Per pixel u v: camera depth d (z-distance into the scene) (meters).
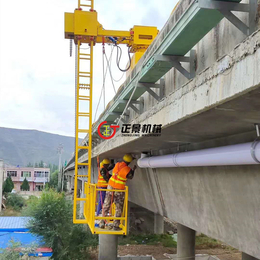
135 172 14.81
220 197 8.06
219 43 5.64
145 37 15.92
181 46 5.89
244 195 6.97
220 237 8.52
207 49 6.07
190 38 5.51
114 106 11.04
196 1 4.51
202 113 4.52
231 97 3.59
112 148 10.27
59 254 23.52
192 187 9.62
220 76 3.84
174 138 7.46
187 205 10.48
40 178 104.06
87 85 12.16
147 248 26.30
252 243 7.12
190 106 4.68
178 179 10.41
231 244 7.99
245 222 7.22
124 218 8.50
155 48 7.30
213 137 7.17
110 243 21.05
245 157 5.31
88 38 13.58
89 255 24.72
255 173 6.36
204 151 6.77
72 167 48.22
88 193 10.02
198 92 4.43
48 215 24.48
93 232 8.50
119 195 8.75
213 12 4.57
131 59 13.62
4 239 24.36
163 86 8.36
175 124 5.52
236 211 7.49
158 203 13.89
